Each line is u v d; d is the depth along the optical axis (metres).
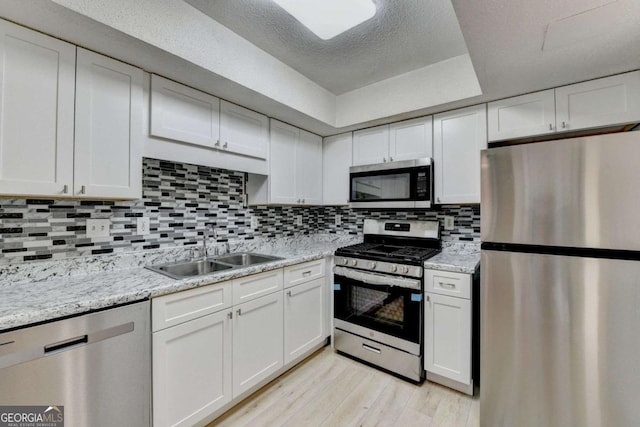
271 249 2.64
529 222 1.33
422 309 2.01
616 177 1.16
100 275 1.56
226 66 1.71
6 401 0.98
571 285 1.25
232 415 1.68
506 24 1.22
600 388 1.20
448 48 1.95
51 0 1.08
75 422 1.11
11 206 1.38
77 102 1.35
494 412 1.44
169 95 1.71
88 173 1.39
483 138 2.11
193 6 1.54
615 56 1.47
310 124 2.59
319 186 2.95
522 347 1.36
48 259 1.48
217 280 1.57
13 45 1.18
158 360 1.35
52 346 1.06
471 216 2.40
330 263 2.52
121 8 1.27
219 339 1.61
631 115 1.63
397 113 2.33
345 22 1.61
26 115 1.21
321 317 2.40
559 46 1.39
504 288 1.40
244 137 2.16
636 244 1.13
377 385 1.98
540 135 1.93
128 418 1.25
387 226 2.74
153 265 1.86
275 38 1.82
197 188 2.17
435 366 1.96
